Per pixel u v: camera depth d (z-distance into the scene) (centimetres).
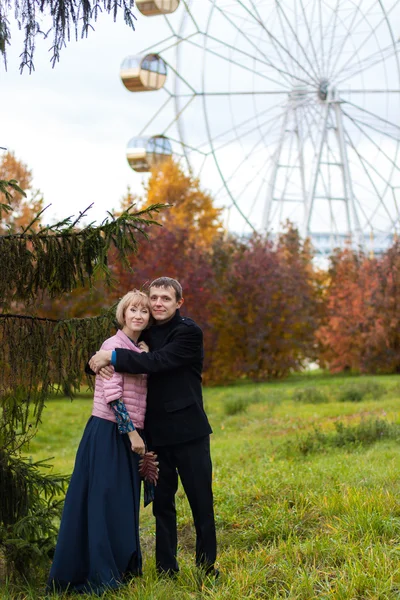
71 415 1892
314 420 1452
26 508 521
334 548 486
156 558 480
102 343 507
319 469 786
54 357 509
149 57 3072
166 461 475
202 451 467
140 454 456
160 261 2825
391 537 501
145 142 3528
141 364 446
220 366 3081
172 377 466
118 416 449
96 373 457
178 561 510
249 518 595
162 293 470
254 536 555
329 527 532
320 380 2916
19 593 465
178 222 3316
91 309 2447
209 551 468
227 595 424
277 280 3136
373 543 489
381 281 3169
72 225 503
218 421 1700
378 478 693
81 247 502
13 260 504
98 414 462
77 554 449
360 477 717
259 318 3077
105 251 489
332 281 3606
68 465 1166
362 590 415
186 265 2892
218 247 3231
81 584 449
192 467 464
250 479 732
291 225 3600
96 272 491
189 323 465
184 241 3011
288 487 672
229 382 3209
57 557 449
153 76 3084
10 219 2670
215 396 2306
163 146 3544
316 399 1895
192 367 471
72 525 451
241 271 3108
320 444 1053
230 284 3119
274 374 3347
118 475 452
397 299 3147
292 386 2598
